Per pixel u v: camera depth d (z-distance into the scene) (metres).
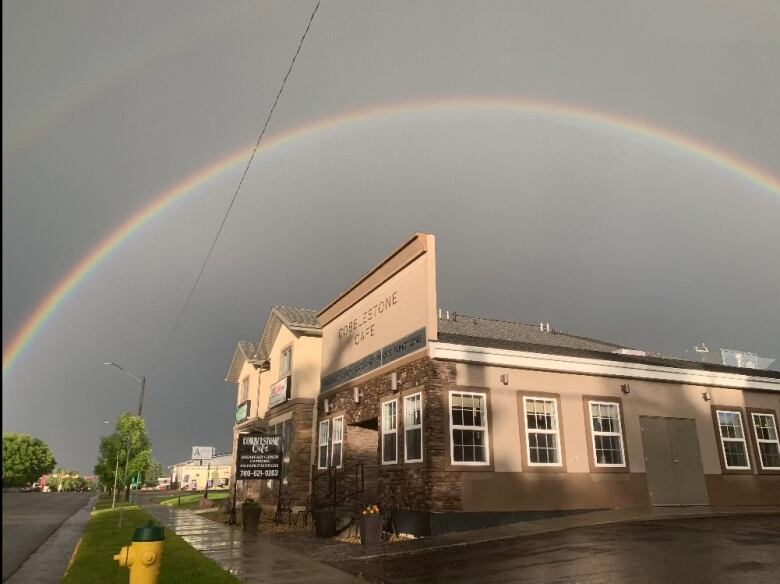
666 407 17.33
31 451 107.62
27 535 17.78
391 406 16.47
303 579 9.00
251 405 31.34
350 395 19.52
